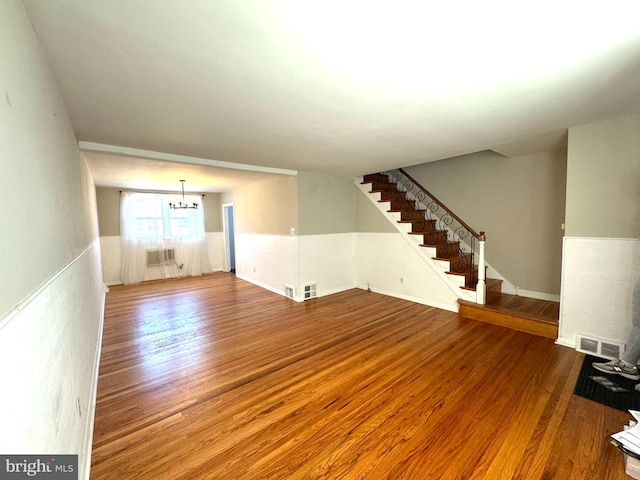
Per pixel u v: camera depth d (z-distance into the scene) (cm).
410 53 141
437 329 339
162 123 234
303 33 124
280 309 431
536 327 316
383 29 123
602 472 145
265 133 264
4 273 64
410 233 459
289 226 490
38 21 110
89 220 326
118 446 166
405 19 116
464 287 394
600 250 262
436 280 428
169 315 408
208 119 226
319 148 321
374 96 188
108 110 205
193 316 403
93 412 193
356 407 199
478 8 111
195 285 604
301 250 477
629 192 245
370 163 408
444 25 121
